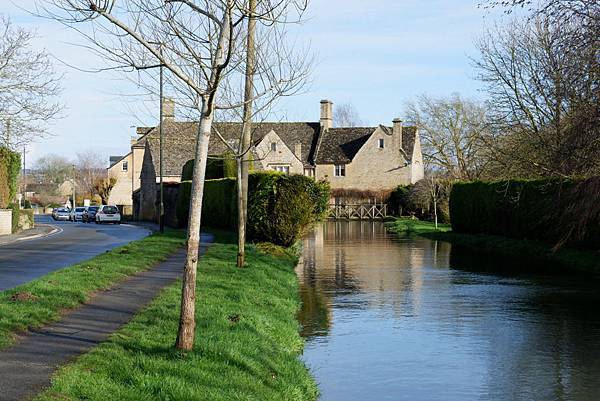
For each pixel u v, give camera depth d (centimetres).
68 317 1101
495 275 2266
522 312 1574
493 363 1125
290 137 7825
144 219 6288
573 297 1792
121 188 8600
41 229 4550
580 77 2116
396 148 7294
